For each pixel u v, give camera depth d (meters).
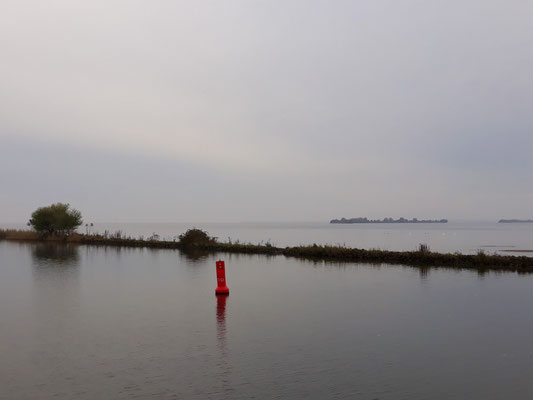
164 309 13.39
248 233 103.94
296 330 10.82
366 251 29.00
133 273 22.30
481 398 6.75
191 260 29.27
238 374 7.76
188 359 8.61
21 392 6.99
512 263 24.00
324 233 104.31
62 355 8.90
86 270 23.58
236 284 18.45
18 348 9.39
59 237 52.81
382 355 8.84
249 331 10.75
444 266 24.70
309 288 17.30
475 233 101.88
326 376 7.67
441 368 8.09
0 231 61.34
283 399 6.68
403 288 17.14
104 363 8.39
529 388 7.14
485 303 14.05
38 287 17.67
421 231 121.44
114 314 12.70
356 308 13.41
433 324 11.35
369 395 6.85
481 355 8.83
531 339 9.95
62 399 6.70
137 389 7.09
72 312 12.98
